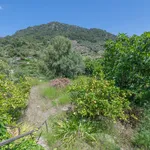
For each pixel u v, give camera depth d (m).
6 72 10.28
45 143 3.47
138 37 4.32
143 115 4.00
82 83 4.49
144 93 4.15
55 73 13.03
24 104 5.07
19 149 2.10
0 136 2.13
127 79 4.50
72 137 3.58
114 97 4.14
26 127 3.86
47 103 5.86
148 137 3.41
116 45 4.49
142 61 4.11
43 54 14.09
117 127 3.91
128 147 3.43
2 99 4.37
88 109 3.97
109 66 4.92
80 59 13.77
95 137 3.58
